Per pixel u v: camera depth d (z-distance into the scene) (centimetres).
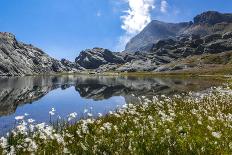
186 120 1730
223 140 1277
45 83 10594
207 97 3077
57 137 1227
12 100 4988
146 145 1152
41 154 1170
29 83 10456
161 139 1191
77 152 1134
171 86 8144
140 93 6250
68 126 1928
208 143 1196
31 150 1166
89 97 5647
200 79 11794
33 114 3531
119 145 1154
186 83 9356
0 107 4112
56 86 8962
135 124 1578
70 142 1293
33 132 1558
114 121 1928
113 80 12825
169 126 1516
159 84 9250
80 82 11294
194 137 1278
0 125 2673
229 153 1110
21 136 1435
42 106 4300
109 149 1126
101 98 5450
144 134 1302
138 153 1083
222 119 1748
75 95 6069
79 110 3909
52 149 1217
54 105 4425
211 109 2316
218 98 3083
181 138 1234
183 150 1108
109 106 4288
